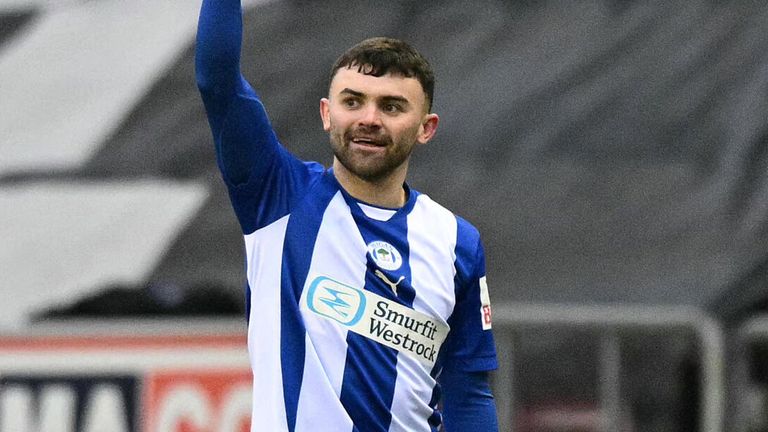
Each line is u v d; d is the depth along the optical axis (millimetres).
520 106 29812
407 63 12273
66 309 26078
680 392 24516
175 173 29703
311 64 31828
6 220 29109
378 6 33906
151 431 24688
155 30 35062
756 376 24297
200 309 25516
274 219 12391
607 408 24812
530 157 28531
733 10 31422
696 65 30000
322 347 12062
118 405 24844
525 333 25172
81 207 29188
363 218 12445
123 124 31453
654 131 28609
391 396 12195
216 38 11859
